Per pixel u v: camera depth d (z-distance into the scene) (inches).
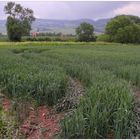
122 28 3508.9
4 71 449.4
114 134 252.1
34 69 498.0
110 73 539.5
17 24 3523.6
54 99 352.2
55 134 267.4
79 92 378.3
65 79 400.2
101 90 302.7
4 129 277.0
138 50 1524.4
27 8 3688.5
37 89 366.0
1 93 406.6
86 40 3777.1
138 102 327.3
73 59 831.7
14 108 331.9
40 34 4382.4
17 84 376.2
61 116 318.0
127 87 344.5
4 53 1039.6
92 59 840.9
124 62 768.9
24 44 2450.8
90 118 248.5
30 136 272.7
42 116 325.1
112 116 261.6
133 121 260.1
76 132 239.6
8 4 3548.2
